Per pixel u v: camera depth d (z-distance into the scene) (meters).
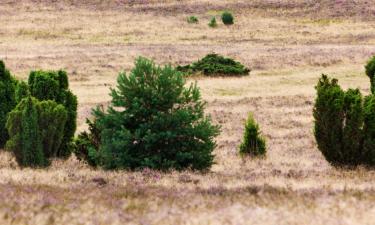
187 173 78.12
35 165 85.75
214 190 63.75
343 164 89.19
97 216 51.22
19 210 52.53
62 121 93.44
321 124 89.12
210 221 49.91
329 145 89.00
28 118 85.81
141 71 83.06
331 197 59.72
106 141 82.56
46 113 90.31
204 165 83.38
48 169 82.81
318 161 97.12
